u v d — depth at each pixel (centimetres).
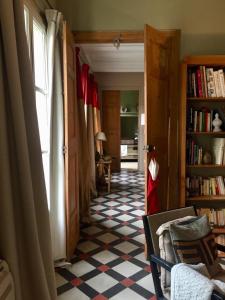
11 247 129
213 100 286
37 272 141
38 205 152
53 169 247
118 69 659
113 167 749
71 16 285
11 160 137
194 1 285
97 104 589
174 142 290
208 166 277
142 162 747
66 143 246
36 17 222
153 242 181
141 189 554
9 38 127
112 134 741
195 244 167
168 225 178
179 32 283
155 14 284
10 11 128
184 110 267
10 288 125
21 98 136
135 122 982
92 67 635
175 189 293
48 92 244
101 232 330
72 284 220
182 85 266
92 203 453
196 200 284
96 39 288
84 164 356
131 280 226
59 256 249
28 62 145
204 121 280
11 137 136
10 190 131
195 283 122
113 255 271
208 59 262
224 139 279
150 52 255
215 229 272
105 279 228
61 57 257
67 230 251
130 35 284
